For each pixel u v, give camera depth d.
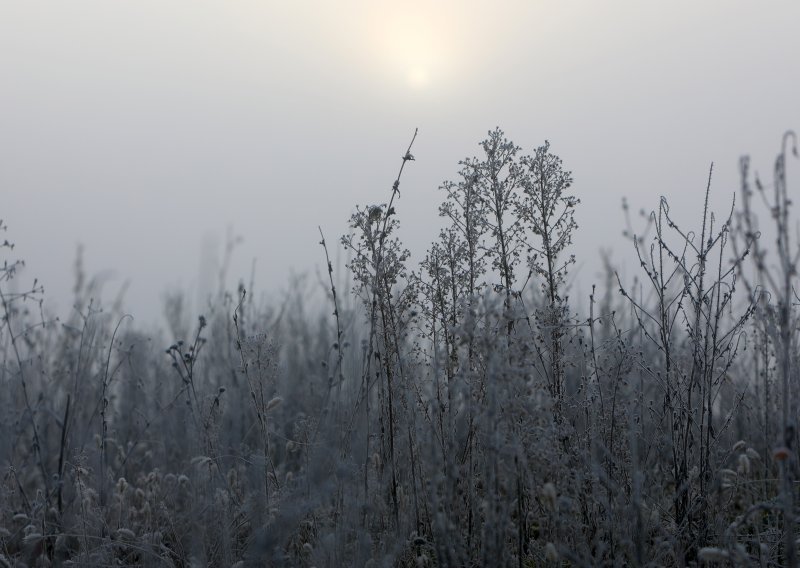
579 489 3.60
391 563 3.44
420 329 4.27
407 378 4.06
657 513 3.74
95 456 4.81
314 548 3.85
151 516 4.37
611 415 3.95
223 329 5.48
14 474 4.48
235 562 3.83
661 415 4.19
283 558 3.64
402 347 4.18
